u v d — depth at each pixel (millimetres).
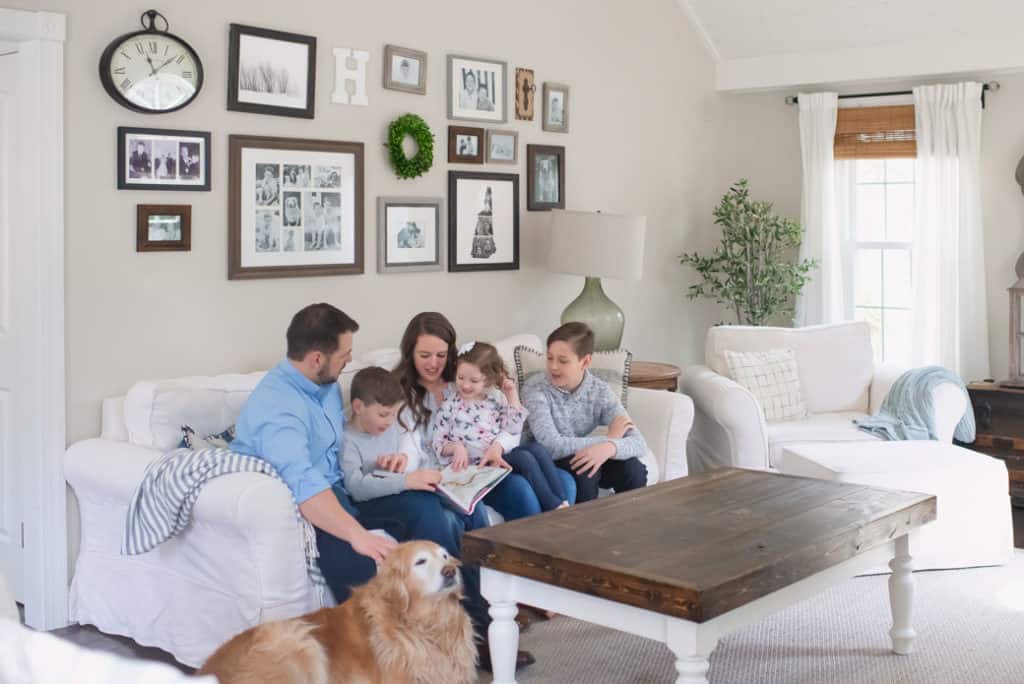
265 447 3104
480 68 4980
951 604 3941
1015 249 5926
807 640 3580
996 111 5918
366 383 3379
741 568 2523
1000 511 4359
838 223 6406
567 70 5473
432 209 4797
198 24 3889
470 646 2773
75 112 3592
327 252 4359
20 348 3623
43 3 3484
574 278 5613
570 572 2604
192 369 3965
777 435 4887
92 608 3576
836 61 6129
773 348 5398
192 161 3891
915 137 6105
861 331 5480
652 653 3455
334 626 2578
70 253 3607
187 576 3199
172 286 3885
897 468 4219
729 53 6426
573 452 3945
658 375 5039
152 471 3156
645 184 6039
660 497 3289
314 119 4297
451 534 3268
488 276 5109
